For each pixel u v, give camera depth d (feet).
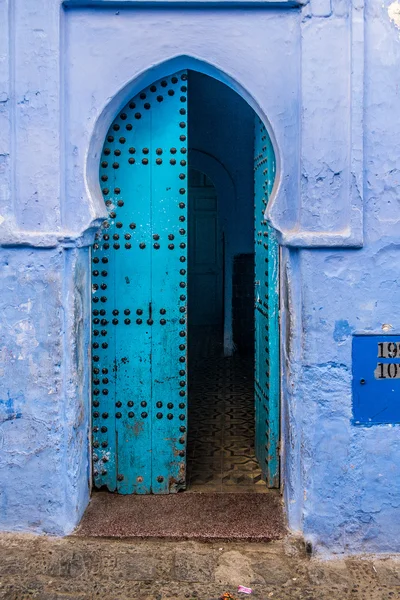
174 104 15.40
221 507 15.39
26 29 13.83
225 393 25.29
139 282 15.71
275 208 14.21
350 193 13.78
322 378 14.10
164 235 15.65
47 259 14.07
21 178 13.98
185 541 14.25
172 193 15.56
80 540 14.25
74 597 12.59
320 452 14.17
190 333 38.60
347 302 14.02
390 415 14.16
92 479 15.98
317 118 13.82
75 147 14.21
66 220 14.23
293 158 14.16
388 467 14.21
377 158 13.85
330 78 13.78
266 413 16.53
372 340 14.08
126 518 14.92
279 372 15.81
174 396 15.96
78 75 14.16
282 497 15.67
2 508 14.51
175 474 16.05
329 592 12.86
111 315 15.74
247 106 27.45
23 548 14.05
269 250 15.60
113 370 15.84
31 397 14.32
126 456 16.01
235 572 13.33
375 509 14.24
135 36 14.14
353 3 13.62
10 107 13.87
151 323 15.78
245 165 30.37
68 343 14.34
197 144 29.71
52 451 14.35
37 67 13.87
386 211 13.92
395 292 14.03
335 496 14.20
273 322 15.69
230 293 31.99
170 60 14.29
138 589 12.85
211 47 14.14
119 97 14.49
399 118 13.83
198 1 13.82
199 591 12.82
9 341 14.26
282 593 12.82
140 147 15.46
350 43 13.69
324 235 13.80
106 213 15.08
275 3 13.84
